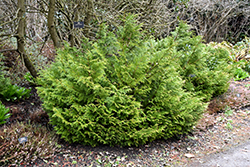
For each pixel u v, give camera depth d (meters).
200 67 4.26
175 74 3.09
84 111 2.73
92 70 2.63
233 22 10.49
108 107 2.75
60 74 3.22
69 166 2.64
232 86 5.46
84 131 2.85
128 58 3.05
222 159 3.02
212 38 10.32
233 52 7.60
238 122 4.19
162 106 3.11
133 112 2.83
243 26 10.34
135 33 3.00
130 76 2.76
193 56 3.99
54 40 4.12
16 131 2.88
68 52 3.44
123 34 3.05
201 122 3.88
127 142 2.95
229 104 4.71
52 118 2.99
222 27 10.23
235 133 3.78
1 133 2.74
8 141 2.64
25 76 4.63
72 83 2.75
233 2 9.64
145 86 2.94
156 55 2.92
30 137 2.83
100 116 2.71
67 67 3.06
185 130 3.50
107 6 4.71
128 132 2.88
